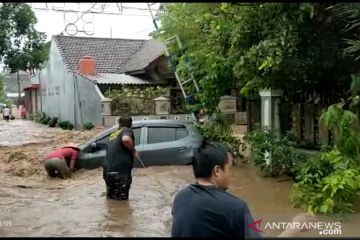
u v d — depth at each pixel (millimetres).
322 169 6941
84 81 28094
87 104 27875
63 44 32250
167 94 27766
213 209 3033
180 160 10445
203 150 3275
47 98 36281
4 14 24531
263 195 7695
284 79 8648
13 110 58594
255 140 9688
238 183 8609
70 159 10453
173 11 9641
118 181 7828
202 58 10984
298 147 9977
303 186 6984
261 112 10867
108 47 32875
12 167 11578
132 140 7875
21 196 8422
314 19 5969
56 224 6625
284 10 5371
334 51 7309
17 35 25531
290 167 9008
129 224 6562
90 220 6785
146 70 28109
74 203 7840
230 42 8430
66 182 9727
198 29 10336
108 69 30875
